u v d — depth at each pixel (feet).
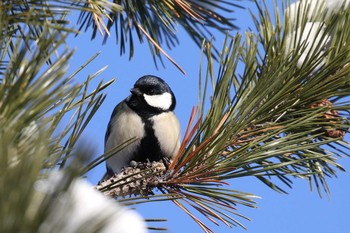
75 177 5.10
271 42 15.65
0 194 4.91
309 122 15.05
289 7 16.30
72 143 9.56
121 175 14.46
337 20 15.48
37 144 6.67
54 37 7.98
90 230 5.08
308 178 16.74
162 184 14.49
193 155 14.40
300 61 16.15
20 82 7.63
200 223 14.30
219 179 14.32
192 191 14.48
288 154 15.79
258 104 15.75
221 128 14.65
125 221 5.66
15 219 4.85
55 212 4.99
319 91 15.14
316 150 16.51
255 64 16.72
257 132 14.73
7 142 6.01
